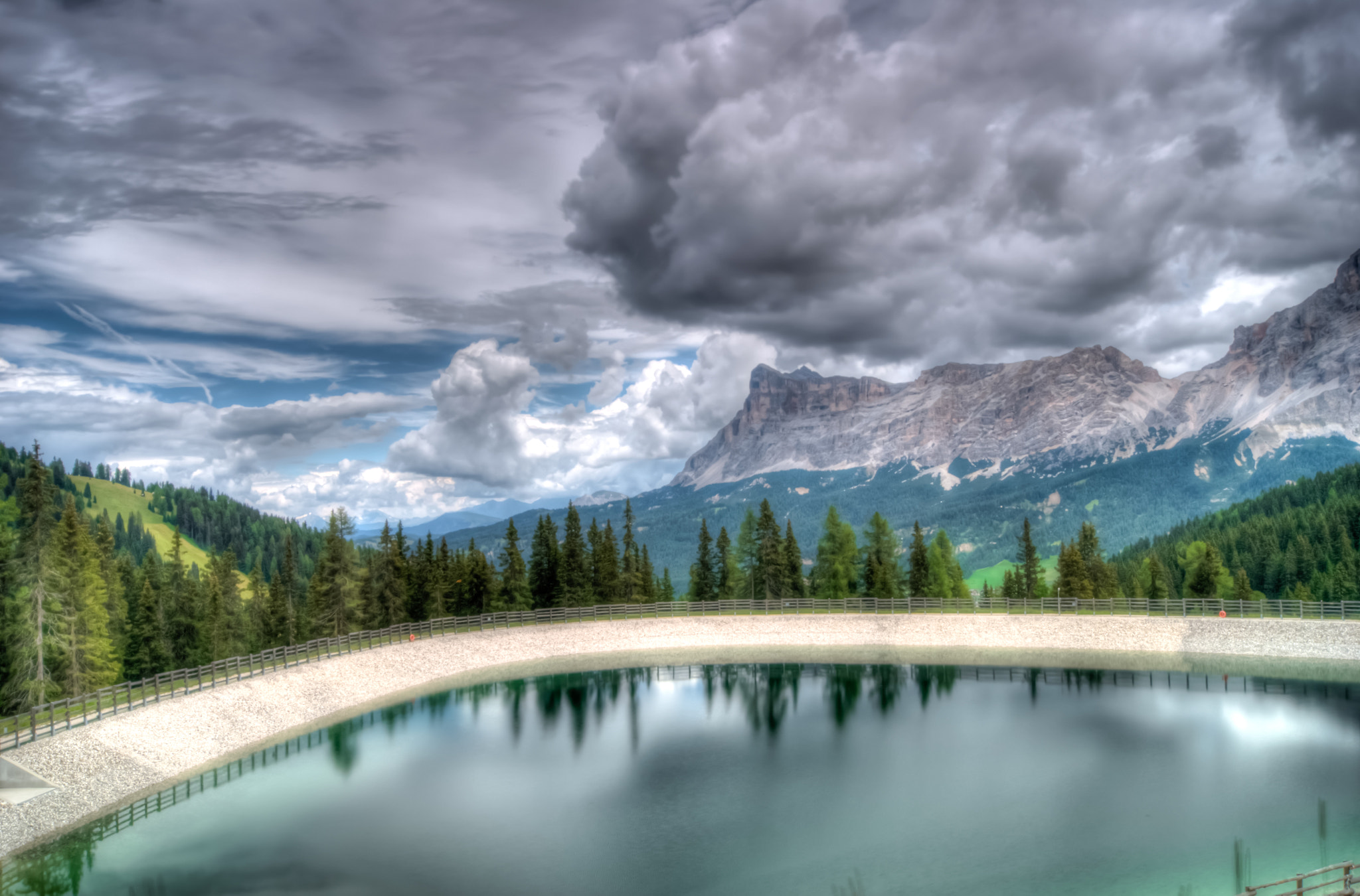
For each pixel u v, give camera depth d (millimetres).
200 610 93062
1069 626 101125
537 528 124125
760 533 125812
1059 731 63688
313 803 49656
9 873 39750
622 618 111562
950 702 74938
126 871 40031
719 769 56500
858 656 98688
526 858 41469
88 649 70562
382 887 38062
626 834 44656
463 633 99375
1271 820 44438
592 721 70250
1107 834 43156
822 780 53625
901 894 36750
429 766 57469
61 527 72188
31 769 46062
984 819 45906
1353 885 32219
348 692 76125
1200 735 61469
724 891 37562
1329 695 73438
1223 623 95000
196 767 55719
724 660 98062
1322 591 128875
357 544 112125
